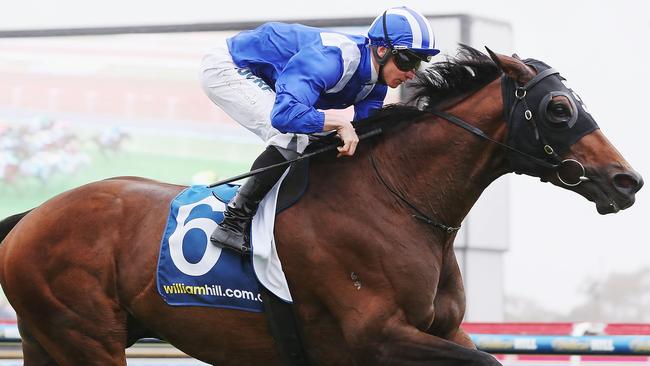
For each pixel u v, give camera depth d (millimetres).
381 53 5891
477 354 5402
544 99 5688
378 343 5645
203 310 6020
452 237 6012
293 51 6031
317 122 5645
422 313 5688
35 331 6422
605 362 9664
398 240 5746
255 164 5957
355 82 5953
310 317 5863
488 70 5945
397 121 6062
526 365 9727
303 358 5973
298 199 5895
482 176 5922
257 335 5988
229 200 6121
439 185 5898
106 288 6215
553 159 5703
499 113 5836
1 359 8625
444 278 5988
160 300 6082
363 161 5988
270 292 5840
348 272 5734
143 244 6152
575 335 8523
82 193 6426
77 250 6230
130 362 9047
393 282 5668
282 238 5836
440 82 6023
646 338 8211
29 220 6441
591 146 5629
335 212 5812
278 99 5668
